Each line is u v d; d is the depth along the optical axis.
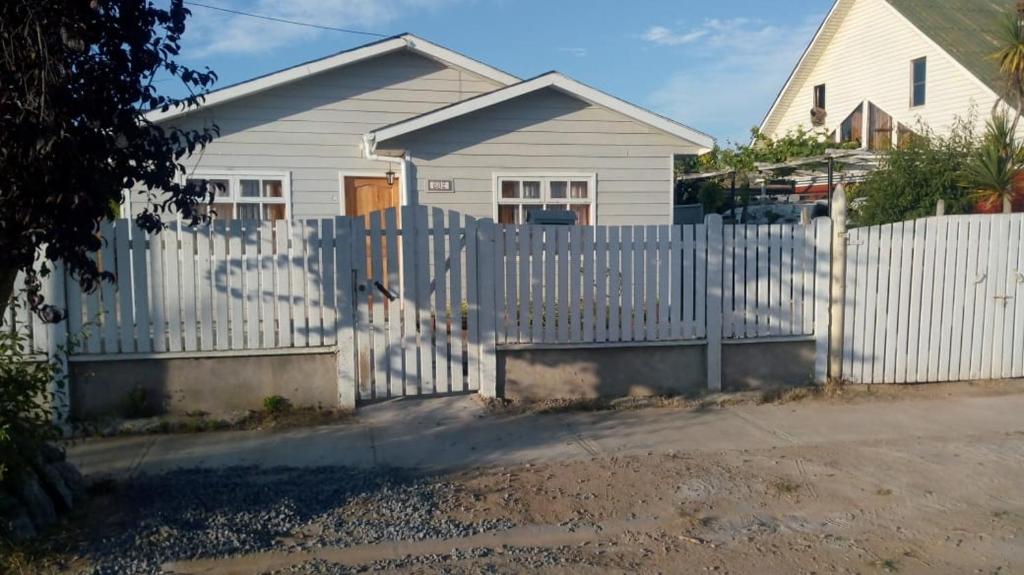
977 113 22.34
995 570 5.30
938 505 6.36
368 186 14.08
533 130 12.86
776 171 19.16
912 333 9.54
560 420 8.31
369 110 14.10
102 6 5.22
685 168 22.70
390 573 5.10
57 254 5.27
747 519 6.05
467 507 6.16
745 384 9.28
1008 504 6.39
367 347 8.35
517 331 8.72
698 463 7.16
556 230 8.71
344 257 8.20
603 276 8.85
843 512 6.20
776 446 7.66
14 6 4.94
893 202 15.43
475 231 8.54
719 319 9.12
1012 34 16.77
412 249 8.39
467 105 12.38
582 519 5.99
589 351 8.90
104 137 5.30
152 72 5.60
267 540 5.53
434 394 8.61
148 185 5.68
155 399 7.93
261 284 8.05
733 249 9.13
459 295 8.54
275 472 6.77
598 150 13.09
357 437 7.70
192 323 7.93
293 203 13.80
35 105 4.98
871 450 7.57
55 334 7.66
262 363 8.12
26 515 5.31
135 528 5.54
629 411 8.62
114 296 7.79
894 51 25.72
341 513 5.98
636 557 5.40
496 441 7.68
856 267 9.38
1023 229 9.66
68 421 7.55
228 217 13.55
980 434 8.05
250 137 13.58
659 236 8.95
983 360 9.70
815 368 9.40
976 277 9.61
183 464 6.94
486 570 5.16
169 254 7.86
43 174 4.98
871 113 26.95
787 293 9.28
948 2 26.00
